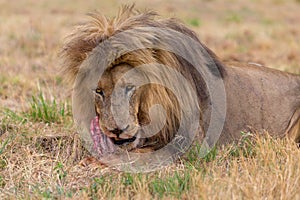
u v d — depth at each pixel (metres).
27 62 20.92
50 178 10.56
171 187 9.74
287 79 13.02
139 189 9.59
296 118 12.81
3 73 19.11
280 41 27.52
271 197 9.19
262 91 12.46
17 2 39.12
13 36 25.81
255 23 34.16
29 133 12.57
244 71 12.52
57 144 12.07
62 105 14.52
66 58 10.79
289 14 39.00
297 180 9.64
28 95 16.89
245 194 9.30
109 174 10.55
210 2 42.06
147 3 36.97
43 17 32.38
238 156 11.47
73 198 9.61
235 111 11.97
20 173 10.84
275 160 10.60
